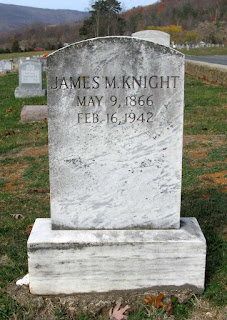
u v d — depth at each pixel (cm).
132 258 197
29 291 202
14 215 269
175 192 202
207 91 788
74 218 204
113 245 196
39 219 216
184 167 340
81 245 196
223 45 4006
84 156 198
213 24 4494
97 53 189
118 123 196
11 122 587
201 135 441
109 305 194
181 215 261
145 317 190
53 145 197
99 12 3173
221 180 314
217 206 272
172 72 191
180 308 193
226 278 207
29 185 321
